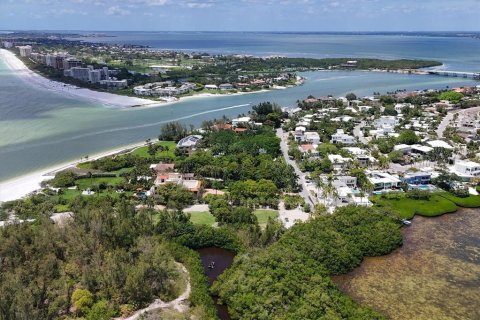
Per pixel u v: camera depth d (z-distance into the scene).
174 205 147.88
